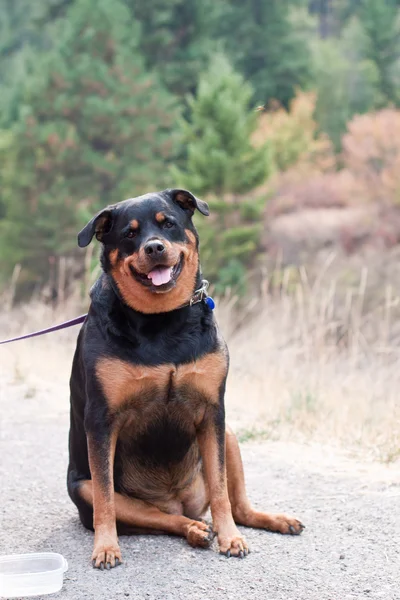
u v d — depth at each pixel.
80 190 27.62
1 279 26.88
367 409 7.88
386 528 4.71
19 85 34.75
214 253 22.86
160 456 4.65
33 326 14.21
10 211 27.73
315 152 31.81
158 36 33.59
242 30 38.44
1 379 9.73
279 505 5.26
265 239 24.42
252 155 23.64
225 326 12.27
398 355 10.83
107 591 3.90
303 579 4.01
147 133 28.97
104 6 30.41
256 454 6.49
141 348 4.37
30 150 27.88
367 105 39.28
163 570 4.15
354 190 26.73
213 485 4.53
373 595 3.81
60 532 4.81
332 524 4.84
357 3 54.75
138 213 4.46
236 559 4.28
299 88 37.50
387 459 6.24
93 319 4.50
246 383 9.15
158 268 4.28
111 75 29.41
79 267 25.94
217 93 23.95
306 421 7.32
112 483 4.42
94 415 4.40
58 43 31.14
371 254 22.50
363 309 19.31
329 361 10.59
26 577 3.88
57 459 6.44
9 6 47.97
